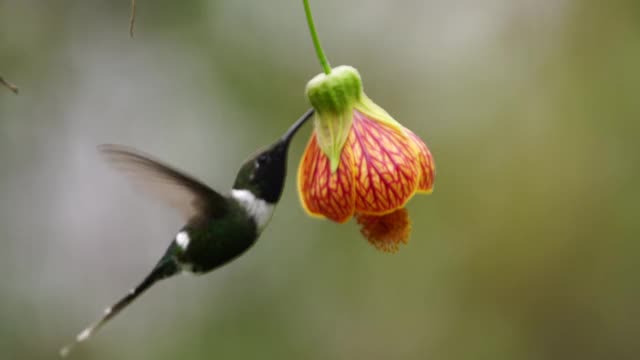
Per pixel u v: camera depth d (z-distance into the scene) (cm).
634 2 1279
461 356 1304
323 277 1259
